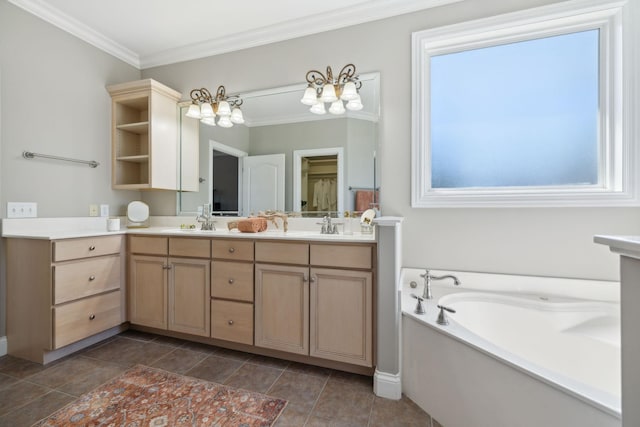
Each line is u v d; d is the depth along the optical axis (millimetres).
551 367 1630
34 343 1879
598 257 1791
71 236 1932
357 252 1696
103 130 2602
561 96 1880
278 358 1962
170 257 2176
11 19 2002
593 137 1829
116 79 2699
